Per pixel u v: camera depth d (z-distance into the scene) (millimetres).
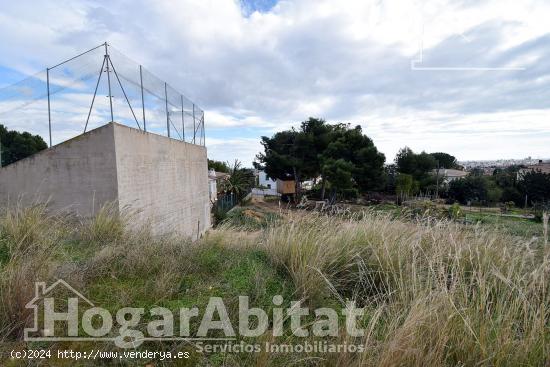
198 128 13633
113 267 3213
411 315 2014
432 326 1979
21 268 2512
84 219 5176
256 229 5254
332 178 27234
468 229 4188
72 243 4039
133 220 5418
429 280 2570
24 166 6789
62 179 6707
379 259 3205
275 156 33781
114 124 6602
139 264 3240
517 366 1821
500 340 1892
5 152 7336
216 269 3459
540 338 1958
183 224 11031
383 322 2256
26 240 3584
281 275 3357
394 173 38344
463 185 36625
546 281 2400
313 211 4945
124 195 6898
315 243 3514
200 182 13578
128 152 7152
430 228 4039
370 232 3924
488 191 35062
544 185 34188
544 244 3078
